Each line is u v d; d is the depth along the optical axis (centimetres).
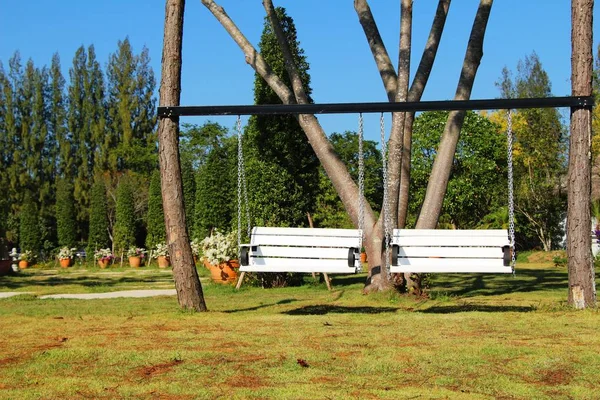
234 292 1372
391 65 1202
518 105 816
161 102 902
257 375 510
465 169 3075
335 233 888
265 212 1502
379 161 3819
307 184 1563
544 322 741
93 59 5566
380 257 1139
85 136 5456
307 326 739
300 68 1555
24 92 5481
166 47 896
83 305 1080
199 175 2883
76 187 5238
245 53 1262
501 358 553
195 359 563
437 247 852
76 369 536
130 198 3519
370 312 890
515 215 3369
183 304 916
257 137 1523
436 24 1206
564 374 500
